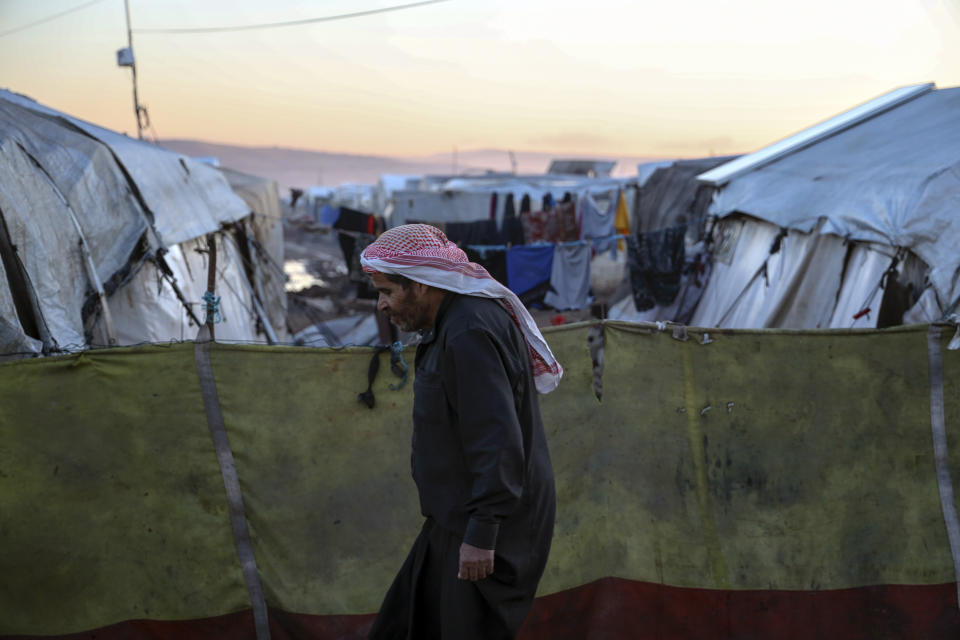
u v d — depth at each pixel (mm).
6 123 4918
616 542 3023
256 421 2717
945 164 5316
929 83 9109
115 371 2631
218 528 2736
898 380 2951
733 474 2971
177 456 2693
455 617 1919
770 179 8562
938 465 2984
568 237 13320
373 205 45844
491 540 1785
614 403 2988
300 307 16156
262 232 12984
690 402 2959
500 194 19672
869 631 2959
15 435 2590
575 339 2939
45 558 2650
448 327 1848
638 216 15125
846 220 6039
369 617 2795
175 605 2730
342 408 2771
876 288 5492
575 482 2988
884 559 2977
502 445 1752
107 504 2676
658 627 2996
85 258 4625
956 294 4727
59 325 4051
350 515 2809
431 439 1924
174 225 6305
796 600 2955
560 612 2973
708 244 10039
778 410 2947
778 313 6898
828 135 9328
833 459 2969
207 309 2664
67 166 5012
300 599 2777
